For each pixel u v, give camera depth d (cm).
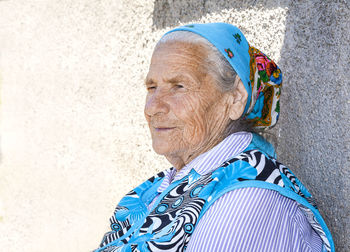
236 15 217
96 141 322
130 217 182
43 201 386
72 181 350
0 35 438
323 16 172
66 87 354
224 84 157
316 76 175
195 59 156
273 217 141
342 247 160
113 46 301
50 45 372
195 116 158
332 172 165
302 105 182
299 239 147
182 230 139
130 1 283
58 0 360
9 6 424
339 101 162
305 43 181
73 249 352
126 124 292
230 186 139
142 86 276
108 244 162
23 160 411
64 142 358
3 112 437
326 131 169
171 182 174
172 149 162
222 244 134
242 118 166
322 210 171
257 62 167
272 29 199
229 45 156
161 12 259
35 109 394
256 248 137
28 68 402
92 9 321
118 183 302
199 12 236
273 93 172
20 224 412
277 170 148
